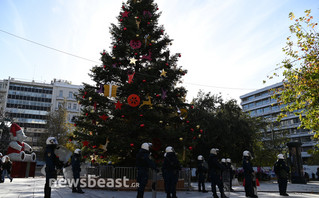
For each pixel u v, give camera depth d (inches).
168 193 343.0
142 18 626.8
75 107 2871.6
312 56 570.6
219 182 367.2
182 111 617.0
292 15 601.9
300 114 634.8
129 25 588.4
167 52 639.8
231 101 1173.1
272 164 1462.8
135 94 541.3
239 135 1092.5
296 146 1006.4
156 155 572.1
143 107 571.2
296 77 587.2
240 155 1130.0
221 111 1121.4
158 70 589.0
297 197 414.6
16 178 907.4
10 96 2842.0
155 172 342.6
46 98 2913.4
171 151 347.6
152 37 639.1
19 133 969.5
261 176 1299.2
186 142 569.0
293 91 609.6
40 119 2869.1
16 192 394.6
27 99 2874.0
